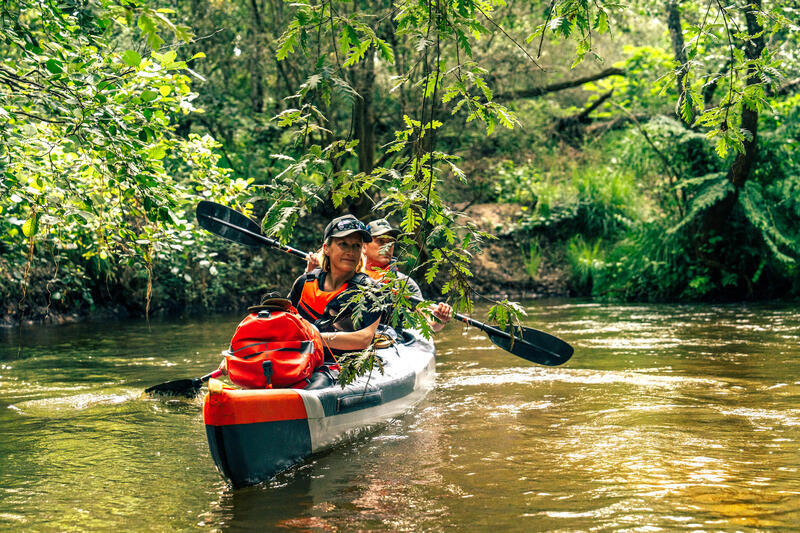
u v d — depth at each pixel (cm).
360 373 303
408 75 279
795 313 941
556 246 1370
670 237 1157
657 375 558
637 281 1192
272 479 331
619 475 323
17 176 426
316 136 1005
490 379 561
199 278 1129
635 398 481
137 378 595
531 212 1417
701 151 1132
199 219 516
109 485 328
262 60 1143
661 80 294
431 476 329
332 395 372
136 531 272
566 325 880
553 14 269
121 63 438
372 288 300
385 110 1254
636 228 1231
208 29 1135
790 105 1114
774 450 357
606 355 656
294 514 286
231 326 948
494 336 497
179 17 1099
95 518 287
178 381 518
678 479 315
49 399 515
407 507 290
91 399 515
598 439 384
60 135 426
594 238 1379
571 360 636
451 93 279
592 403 470
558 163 1510
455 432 406
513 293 1272
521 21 1182
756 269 1156
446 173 1352
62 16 380
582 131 1620
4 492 320
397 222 1216
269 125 1184
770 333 767
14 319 966
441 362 649
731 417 425
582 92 1777
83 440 408
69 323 991
